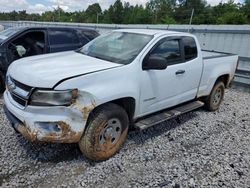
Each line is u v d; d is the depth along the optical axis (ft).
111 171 10.46
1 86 19.22
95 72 10.04
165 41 13.28
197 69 15.58
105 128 10.75
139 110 12.21
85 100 9.55
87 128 10.21
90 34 23.90
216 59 17.63
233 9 201.46
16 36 19.85
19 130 9.82
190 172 10.78
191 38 15.35
